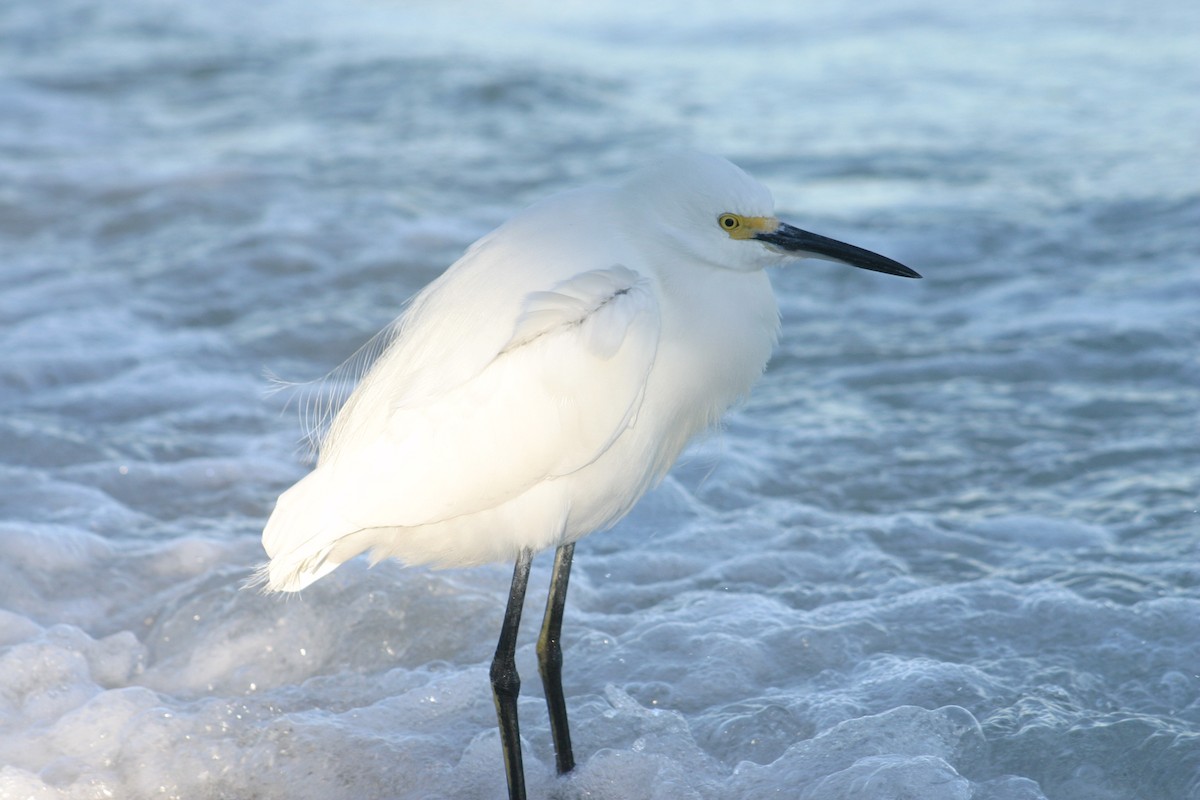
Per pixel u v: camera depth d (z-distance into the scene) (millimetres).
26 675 7727
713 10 32156
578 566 9336
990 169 19266
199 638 8250
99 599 8812
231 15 31297
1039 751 6773
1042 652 7789
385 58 26406
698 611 8438
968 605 8359
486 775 6895
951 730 6926
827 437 11492
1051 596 8336
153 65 26359
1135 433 11258
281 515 6438
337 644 8219
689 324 6621
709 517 10125
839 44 27969
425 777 6875
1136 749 6734
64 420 11812
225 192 18453
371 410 6504
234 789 6863
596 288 6176
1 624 8242
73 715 7352
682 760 6906
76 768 6969
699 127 22016
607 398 6176
